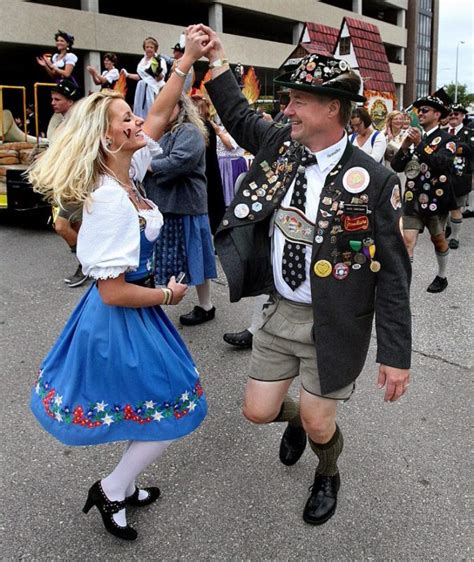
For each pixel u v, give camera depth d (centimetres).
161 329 228
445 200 536
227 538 244
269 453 304
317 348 218
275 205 222
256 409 245
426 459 298
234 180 725
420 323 490
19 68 2542
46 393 225
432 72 5341
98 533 246
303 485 278
